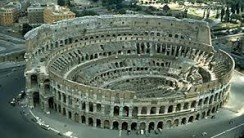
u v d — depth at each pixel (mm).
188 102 174375
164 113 172000
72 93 171750
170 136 168875
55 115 182375
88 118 173625
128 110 168750
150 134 170125
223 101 196375
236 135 172000
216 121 183750
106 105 168125
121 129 172750
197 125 179250
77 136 164875
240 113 192625
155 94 196500
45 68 189875
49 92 184500
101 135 167000
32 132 167875
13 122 176000
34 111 185500
